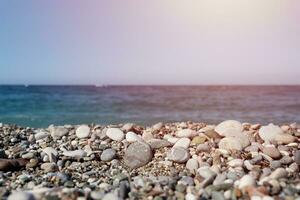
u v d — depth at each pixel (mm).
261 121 2477
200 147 854
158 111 3213
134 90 6031
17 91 5680
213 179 621
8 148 981
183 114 2957
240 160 755
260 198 505
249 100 4262
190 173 731
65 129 1147
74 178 711
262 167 744
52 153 842
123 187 561
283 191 540
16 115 2969
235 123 1022
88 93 5309
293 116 2783
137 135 1025
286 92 5719
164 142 912
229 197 532
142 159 809
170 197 552
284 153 823
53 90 5930
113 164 820
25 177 674
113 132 1033
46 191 528
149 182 615
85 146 971
